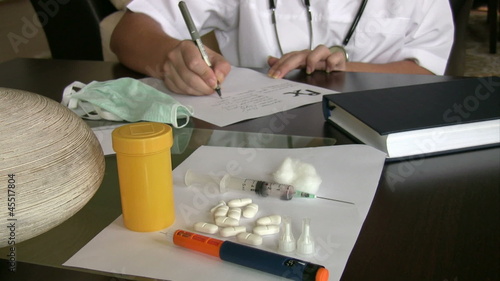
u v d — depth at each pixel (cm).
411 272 38
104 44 182
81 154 42
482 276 37
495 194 49
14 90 44
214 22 133
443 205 48
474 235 42
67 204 40
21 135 38
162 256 40
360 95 70
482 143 60
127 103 76
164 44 99
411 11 124
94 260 40
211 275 38
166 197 44
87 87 79
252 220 45
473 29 387
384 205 48
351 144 62
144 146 41
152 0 116
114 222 46
